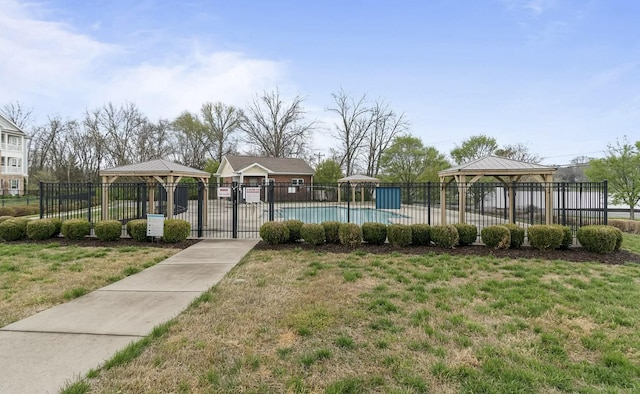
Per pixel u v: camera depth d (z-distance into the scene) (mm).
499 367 2721
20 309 3953
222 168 33062
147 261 6457
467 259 6547
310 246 7934
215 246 8062
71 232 8617
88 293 4586
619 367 2736
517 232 7438
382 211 19625
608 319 3682
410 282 5066
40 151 39875
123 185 10750
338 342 3154
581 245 7520
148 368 2680
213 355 2898
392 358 2865
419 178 26438
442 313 3850
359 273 5562
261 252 7371
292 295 4492
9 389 2357
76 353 2889
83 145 39312
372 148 36844
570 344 3143
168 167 10844
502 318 3727
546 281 5086
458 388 2465
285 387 2467
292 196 30172
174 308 4016
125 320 3646
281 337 3266
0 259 6500
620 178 15258
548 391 2432
